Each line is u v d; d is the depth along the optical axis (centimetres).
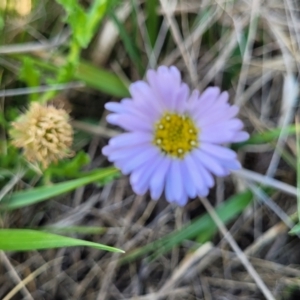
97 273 14
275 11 15
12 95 14
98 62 14
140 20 14
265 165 15
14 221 13
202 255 13
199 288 14
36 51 14
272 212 14
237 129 12
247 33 15
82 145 14
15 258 13
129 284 14
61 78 13
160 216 14
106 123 14
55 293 13
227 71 15
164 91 12
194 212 14
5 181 13
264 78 15
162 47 15
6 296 12
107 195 14
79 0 14
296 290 14
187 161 12
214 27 15
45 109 11
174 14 15
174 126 12
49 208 14
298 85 14
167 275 14
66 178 14
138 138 12
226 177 14
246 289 14
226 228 14
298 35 15
